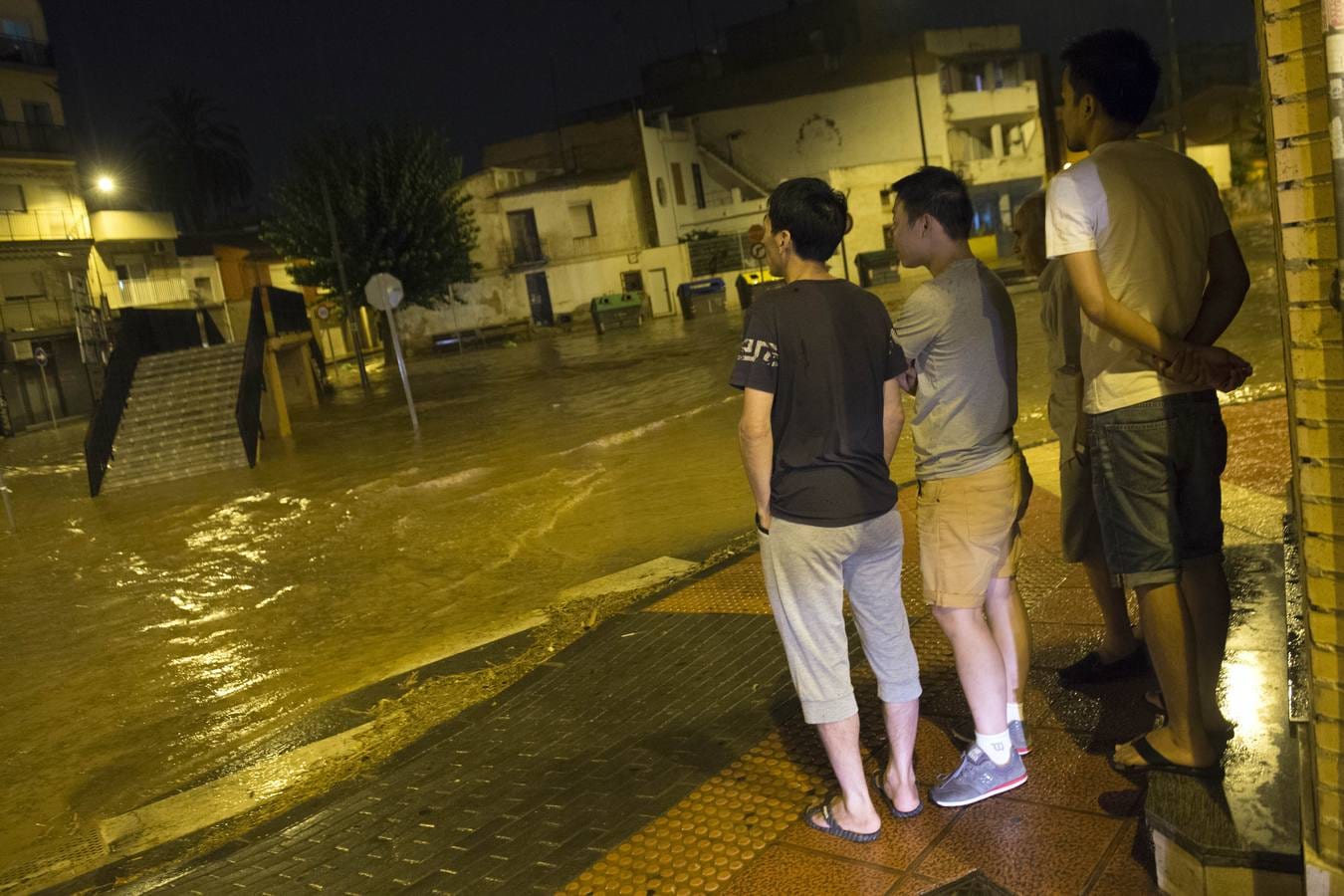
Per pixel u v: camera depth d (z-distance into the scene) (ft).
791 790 10.82
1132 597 14.44
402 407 80.84
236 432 66.23
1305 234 5.95
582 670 16.19
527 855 10.48
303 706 20.83
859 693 12.98
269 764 16.33
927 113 173.17
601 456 45.44
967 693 9.78
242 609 29.94
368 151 134.21
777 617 9.36
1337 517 6.06
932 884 8.76
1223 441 8.96
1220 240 9.24
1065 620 14.01
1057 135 189.06
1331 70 5.60
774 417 9.04
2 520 54.60
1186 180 8.89
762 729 12.60
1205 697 9.71
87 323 122.42
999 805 9.78
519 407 68.95
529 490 40.24
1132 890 8.27
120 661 26.86
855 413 8.98
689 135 184.65
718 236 172.55
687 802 10.93
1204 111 227.81
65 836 16.42
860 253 154.61
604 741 13.23
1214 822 7.77
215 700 22.47
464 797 12.28
